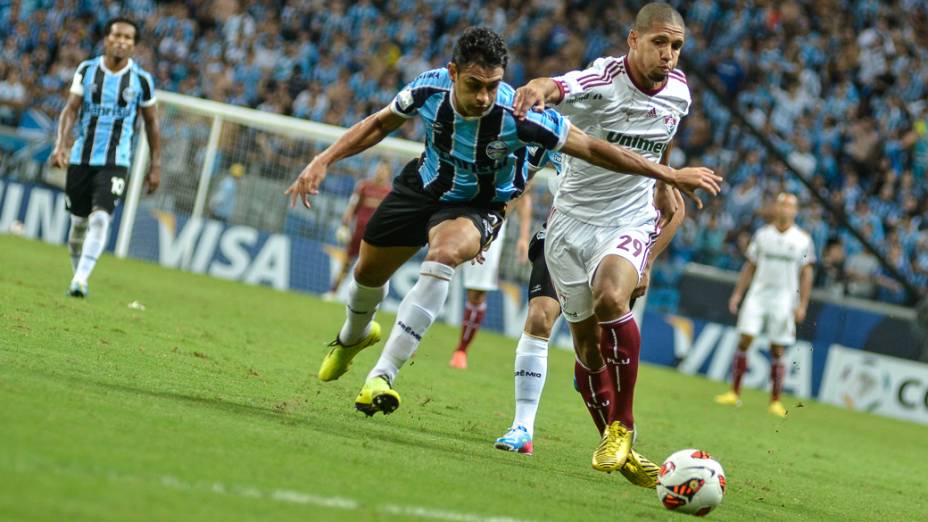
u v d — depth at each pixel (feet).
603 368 74.64
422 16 269.64
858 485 92.17
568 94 68.33
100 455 46.80
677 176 66.69
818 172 236.63
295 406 74.95
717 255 204.03
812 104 245.45
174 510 40.52
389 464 57.62
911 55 257.55
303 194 68.59
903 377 187.01
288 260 208.44
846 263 216.54
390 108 68.18
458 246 70.28
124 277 162.71
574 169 71.56
